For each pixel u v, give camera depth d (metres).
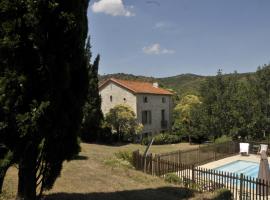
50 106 8.17
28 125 7.82
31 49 8.01
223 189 15.75
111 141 40.94
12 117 7.86
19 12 7.89
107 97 50.31
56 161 8.97
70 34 8.54
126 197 13.31
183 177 18.69
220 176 19.02
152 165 20.80
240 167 27.86
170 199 13.77
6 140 7.99
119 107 44.31
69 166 19.05
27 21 7.84
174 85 129.75
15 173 15.63
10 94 7.82
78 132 9.27
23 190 8.57
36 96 8.13
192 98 51.31
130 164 21.61
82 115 9.39
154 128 51.56
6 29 7.75
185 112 47.16
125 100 48.66
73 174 16.88
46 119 8.09
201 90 42.88
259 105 37.53
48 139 8.62
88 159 22.44
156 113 52.25
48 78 8.16
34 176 8.63
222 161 29.62
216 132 40.59
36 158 8.59
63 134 8.70
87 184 15.00
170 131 50.44
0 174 8.22
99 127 39.81
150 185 16.33
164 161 20.16
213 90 41.34
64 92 8.77
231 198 15.74
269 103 37.19
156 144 43.53
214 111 40.31
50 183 9.08
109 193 13.73
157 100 52.62
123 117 43.78
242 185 16.06
